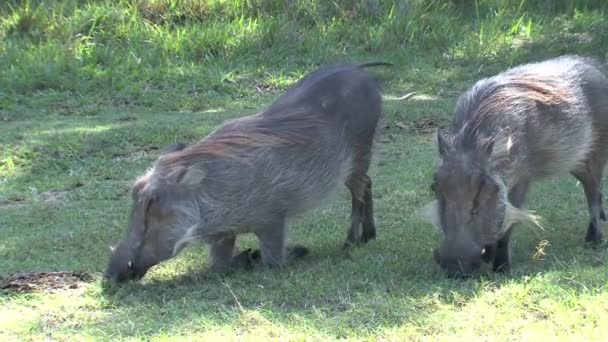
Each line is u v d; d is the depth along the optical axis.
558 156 6.95
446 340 5.18
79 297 6.20
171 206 6.30
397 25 16.88
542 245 6.98
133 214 6.37
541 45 16.27
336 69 7.53
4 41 16.14
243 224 6.58
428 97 14.19
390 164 10.43
